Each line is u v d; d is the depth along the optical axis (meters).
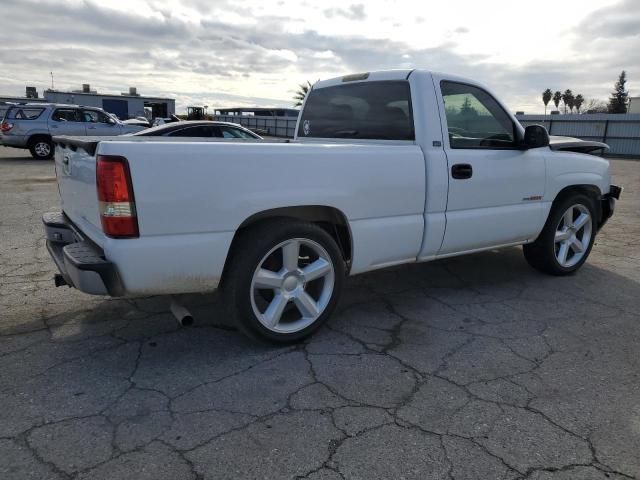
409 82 3.92
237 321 3.21
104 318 3.82
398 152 3.62
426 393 2.87
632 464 2.30
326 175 3.29
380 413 2.66
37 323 3.71
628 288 4.77
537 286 4.79
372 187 3.50
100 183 2.70
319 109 4.80
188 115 38.50
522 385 2.97
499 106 4.34
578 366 3.21
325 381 2.98
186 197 2.84
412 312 4.09
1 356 3.20
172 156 2.78
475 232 4.17
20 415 2.58
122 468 2.21
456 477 2.20
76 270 2.77
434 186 3.82
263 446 2.38
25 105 16.41
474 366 3.19
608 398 2.85
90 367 3.09
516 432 2.52
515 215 4.43
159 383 2.92
